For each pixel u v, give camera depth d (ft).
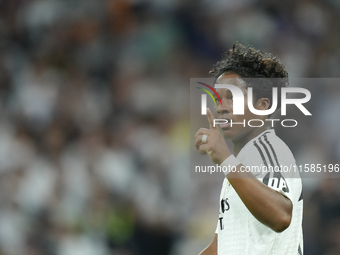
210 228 67.56
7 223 64.80
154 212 69.67
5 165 70.95
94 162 73.87
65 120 82.53
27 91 85.76
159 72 90.94
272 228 19.93
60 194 69.51
